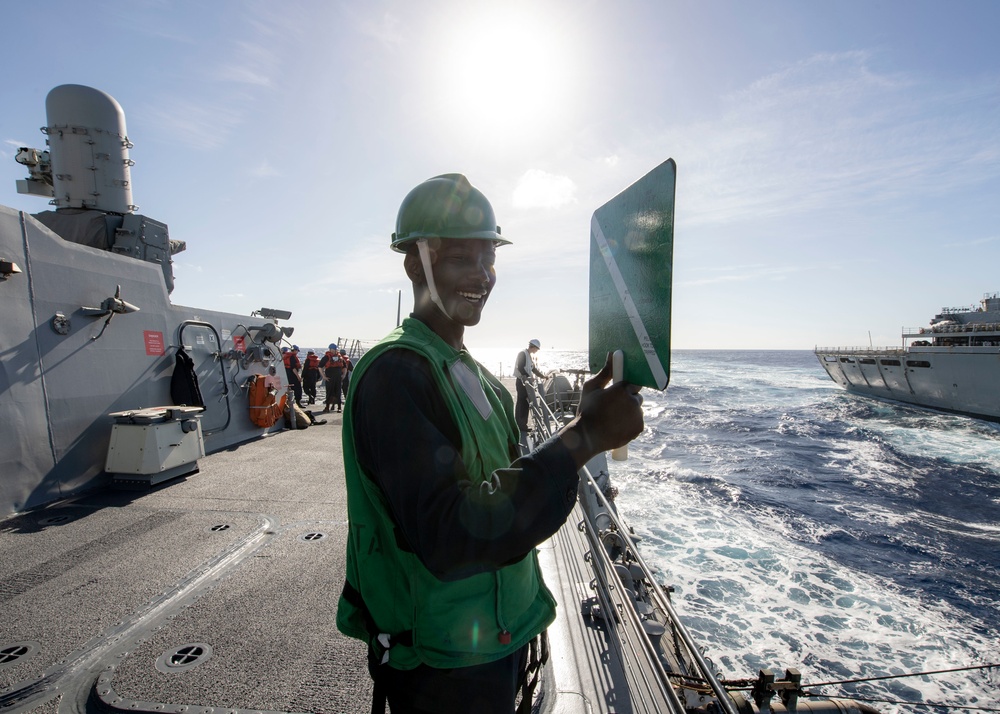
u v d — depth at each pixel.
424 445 0.89
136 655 2.64
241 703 2.30
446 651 1.06
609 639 2.87
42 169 7.35
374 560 1.12
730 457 20.33
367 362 1.02
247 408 8.40
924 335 36.31
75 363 5.38
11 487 4.72
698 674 3.19
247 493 5.38
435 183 1.17
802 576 9.63
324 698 2.33
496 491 0.89
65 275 5.32
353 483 1.15
